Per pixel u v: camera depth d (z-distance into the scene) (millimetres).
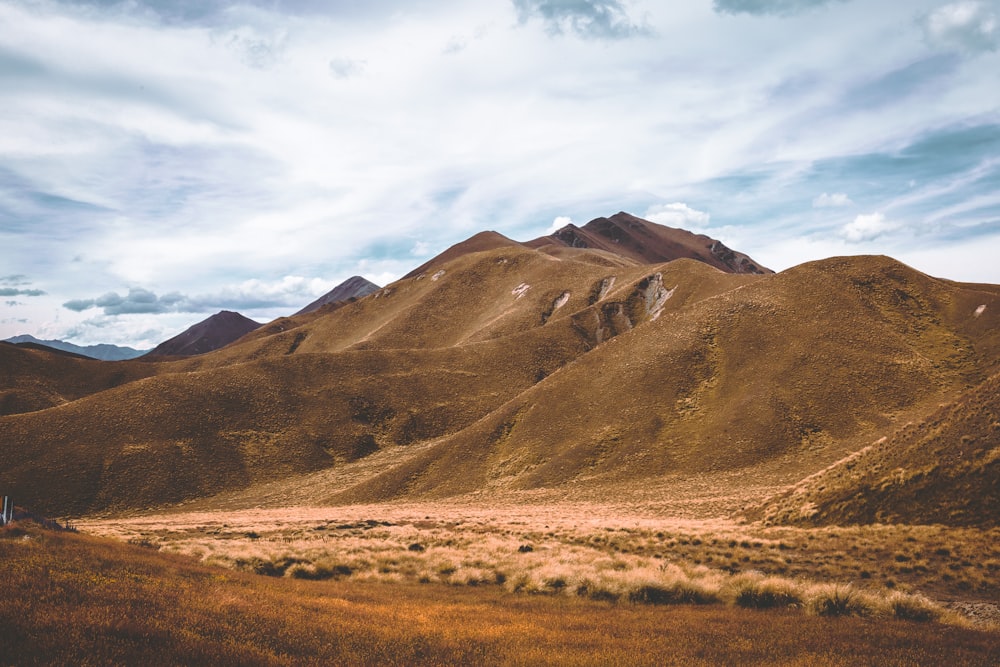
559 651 11781
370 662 10289
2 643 8008
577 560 28109
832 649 12375
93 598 11234
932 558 24297
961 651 12312
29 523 26703
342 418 144500
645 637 13633
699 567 24547
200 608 12102
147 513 106375
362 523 55688
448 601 20094
